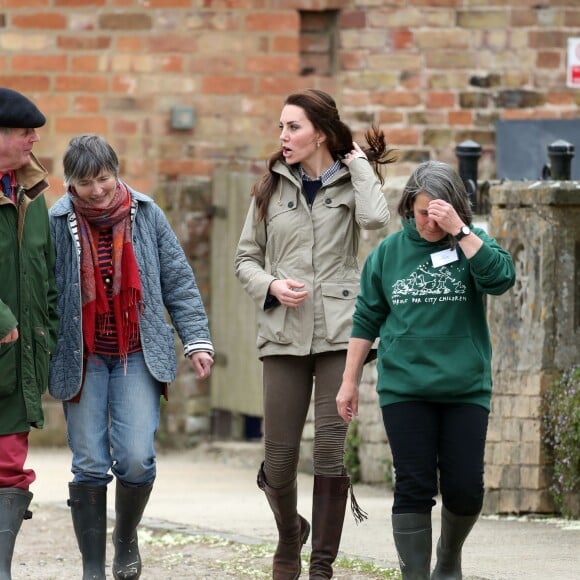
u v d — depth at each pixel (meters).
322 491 23.19
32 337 22.50
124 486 23.72
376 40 49.25
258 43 49.25
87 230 23.36
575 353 32.06
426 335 21.16
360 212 23.25
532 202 31.98
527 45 49.56
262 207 23.77
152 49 48.78
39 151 48.47
